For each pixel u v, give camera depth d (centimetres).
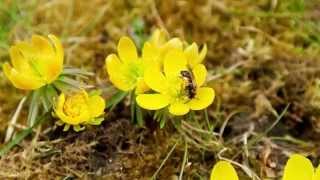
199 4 39
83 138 32
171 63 30
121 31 38
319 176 26
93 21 38
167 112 30
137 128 32
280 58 36
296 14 38
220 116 34
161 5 39
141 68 30
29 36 38
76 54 37
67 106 29
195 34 38
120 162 31
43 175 31
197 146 32
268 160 32
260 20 38
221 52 37
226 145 32
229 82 35
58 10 39
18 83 29
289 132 33
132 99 31
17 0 39
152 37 33
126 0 39
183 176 31
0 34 37
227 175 26
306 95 34
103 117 31
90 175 31
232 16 39
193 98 29
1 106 34
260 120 34
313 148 33
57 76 30
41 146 32
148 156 31
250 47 37
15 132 33
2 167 31
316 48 37
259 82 35
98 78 35
